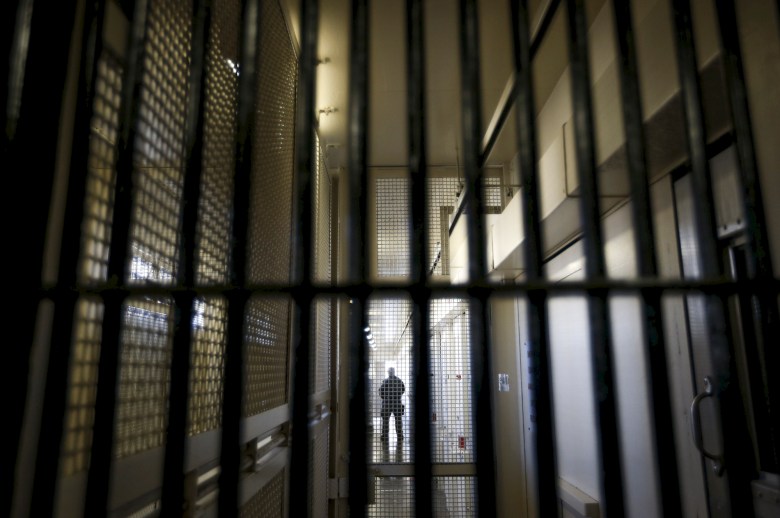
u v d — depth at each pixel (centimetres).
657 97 155
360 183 88
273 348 171
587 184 88
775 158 120
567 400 303
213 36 118
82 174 78
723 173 163
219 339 123
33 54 84
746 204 85
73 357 80
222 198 127
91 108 81
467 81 91
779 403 97
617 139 175
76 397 81
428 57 245
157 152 98
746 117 87
